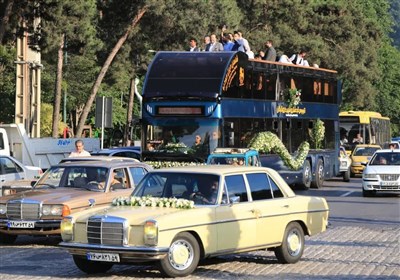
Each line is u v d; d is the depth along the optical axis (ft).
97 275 53.88
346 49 302.66
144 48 198.80
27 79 165.07
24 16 147.13
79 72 258.57
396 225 86.07
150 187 56.70
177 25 188.75
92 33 161.58
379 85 400.06
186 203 53.62
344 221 89.76
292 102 128.67
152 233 50.31
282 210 58.23
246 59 113.39
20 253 64.90
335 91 149.48
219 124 104.94
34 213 66.54
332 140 148.05
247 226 55.52
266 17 269.64
